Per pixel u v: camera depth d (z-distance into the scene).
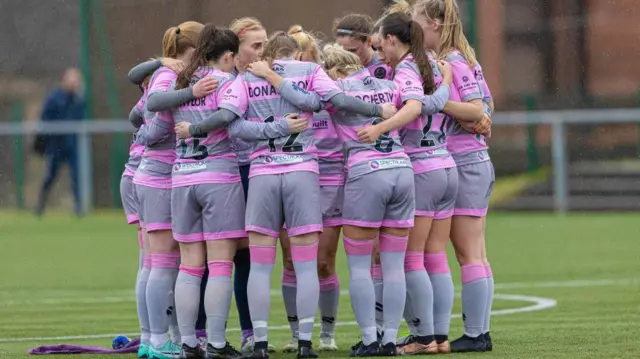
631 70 89.12
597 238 61.66
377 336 26.95
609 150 80.44
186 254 24.92
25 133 79.75
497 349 26.33
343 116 24.89
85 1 77.88
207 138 24.50
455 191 25.75
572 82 82.00
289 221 24.59
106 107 79.12
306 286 24.61
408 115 24.50
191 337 24.92
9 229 73.06
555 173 78.94
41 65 80.12
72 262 55.12
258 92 24.48
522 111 81.81
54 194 82.81
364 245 24.92
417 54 25.23
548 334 29.39
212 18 70.25
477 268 25.94
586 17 83.12
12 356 26.94
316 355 24.69
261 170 24.45
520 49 81.75
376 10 68.38
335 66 25.50
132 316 36.31
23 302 40.59
